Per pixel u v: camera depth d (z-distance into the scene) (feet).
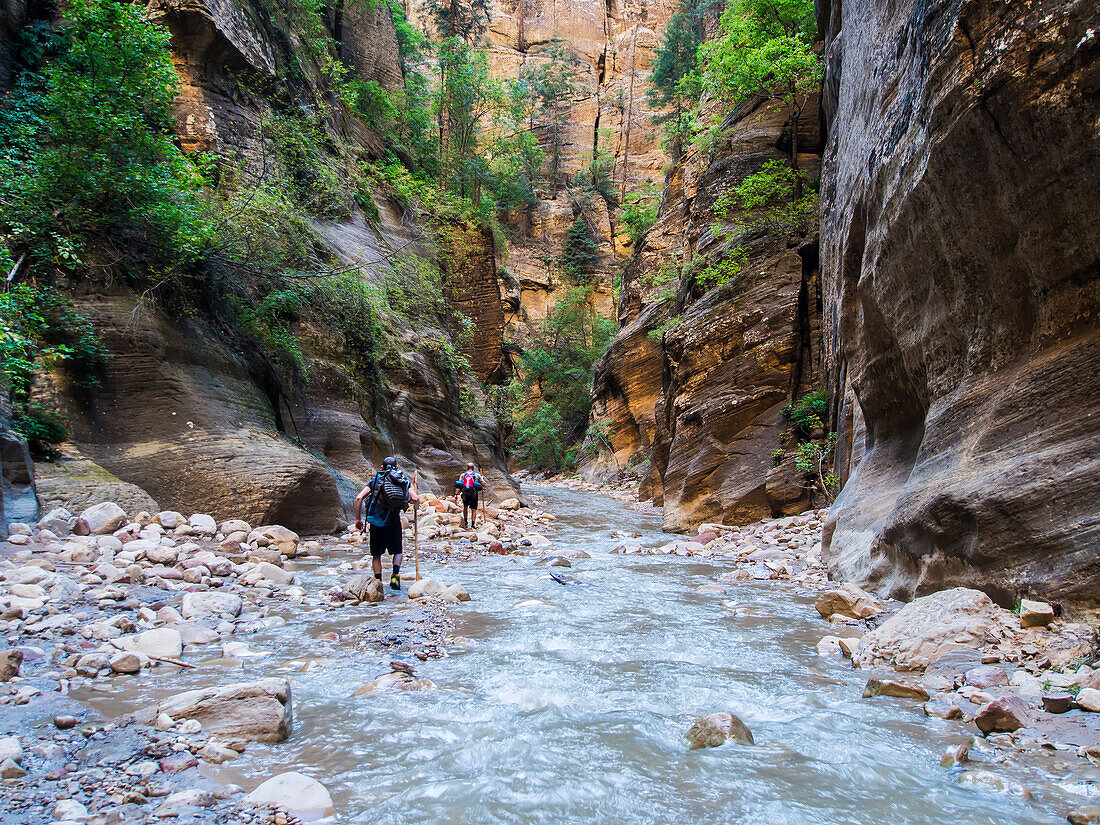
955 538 19.08
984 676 13.94
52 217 33.58
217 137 50.14
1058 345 17.92
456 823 8.66
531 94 195.52
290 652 16.74
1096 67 15.39
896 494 26.02
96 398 33.24
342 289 51.80
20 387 30.73
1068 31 15.89
